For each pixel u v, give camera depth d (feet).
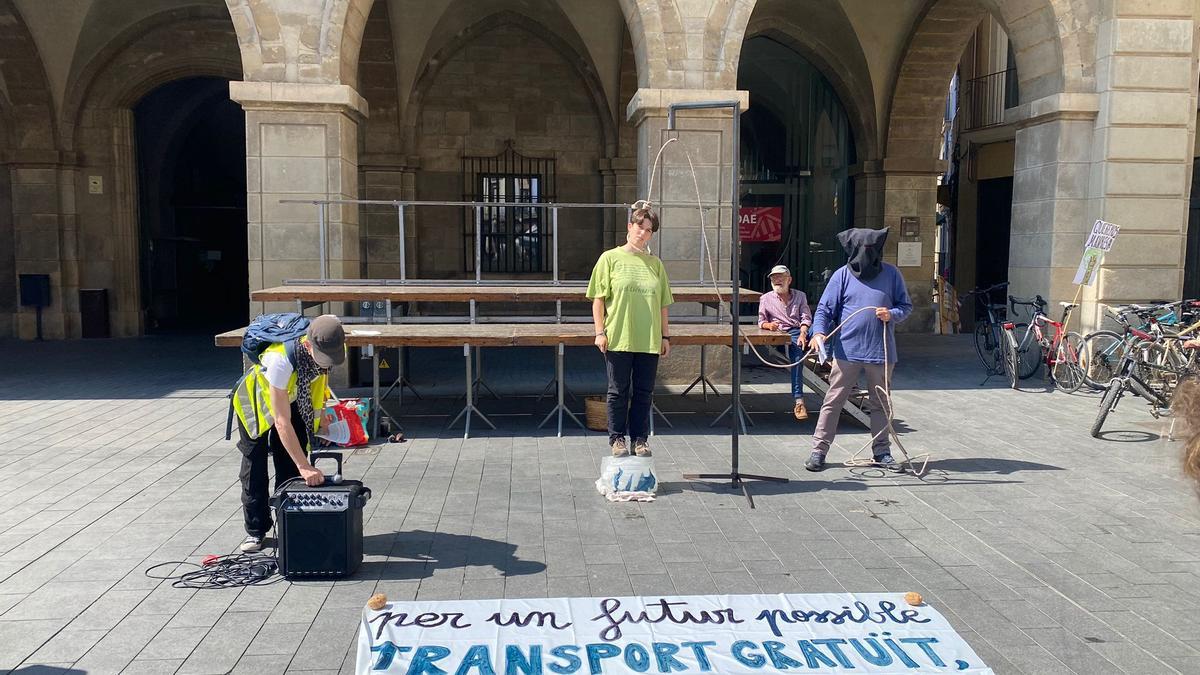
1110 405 23.49
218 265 67.10
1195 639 11.52
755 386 32.22
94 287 49.42
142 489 18.16
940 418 26.37
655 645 11.02
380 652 10.77
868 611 12.09
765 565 14.01
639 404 19.34
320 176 29.12
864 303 19.54
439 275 52.70
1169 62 32.04
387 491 18.19
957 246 62.23
